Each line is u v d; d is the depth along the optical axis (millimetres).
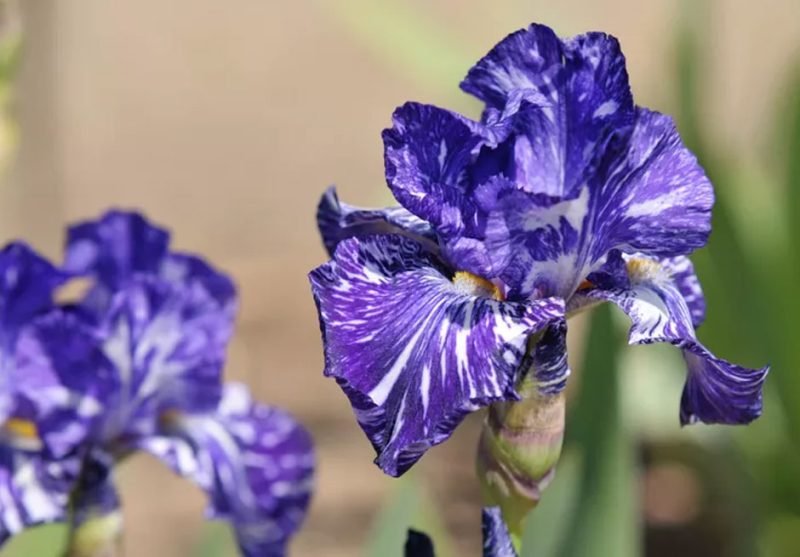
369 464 1768
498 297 630
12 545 884
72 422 767
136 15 2770
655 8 2773
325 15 2900
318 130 2791
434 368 602
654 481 1748
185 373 803
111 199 2510
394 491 928
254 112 2822
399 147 625
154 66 2795
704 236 635
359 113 2834
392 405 598
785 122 1499
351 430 1867
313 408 1922
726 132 2488
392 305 609
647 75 2609
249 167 2699
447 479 1765
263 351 2098
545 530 850
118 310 780
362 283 611
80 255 804
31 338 765
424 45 1577
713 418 644
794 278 1404
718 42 2654
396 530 862
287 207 2604
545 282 633
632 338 622
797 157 1427
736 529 1396
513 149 645
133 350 786
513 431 646
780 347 1400
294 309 2266
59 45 2551
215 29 2869
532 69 645
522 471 649
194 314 804
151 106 2766
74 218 2389
